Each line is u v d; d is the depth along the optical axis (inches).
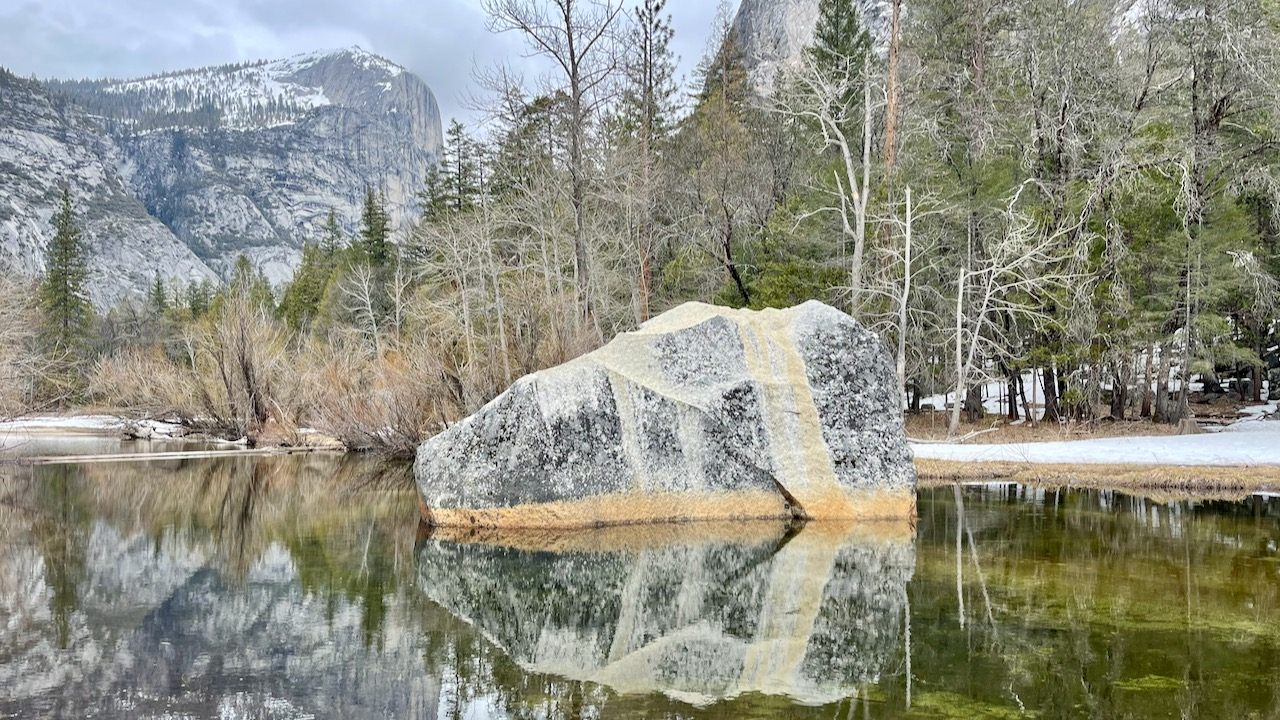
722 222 1123.9
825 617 289.9
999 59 1126.4
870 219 963.3
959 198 1037.2
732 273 1128.8
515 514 454.0
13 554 393.7
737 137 1253.7
